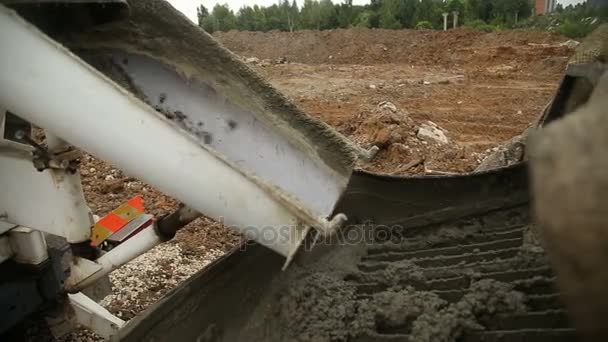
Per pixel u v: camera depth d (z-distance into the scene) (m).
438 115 10.43
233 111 2.00
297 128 2.05
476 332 1.54
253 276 2.05
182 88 1.96
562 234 0.79
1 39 1.35
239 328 1.90
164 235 2.37
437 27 28.50
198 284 1.99
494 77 14.77
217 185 1.44
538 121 2.72
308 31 24.12
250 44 24.45
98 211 5.23
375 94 12.73
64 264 2.73
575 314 0.82
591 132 0.82
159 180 1.45
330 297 1.87
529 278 1.69
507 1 28.19
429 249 2.30
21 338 2.91
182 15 1.98
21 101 1.40
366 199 2.64
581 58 2.06
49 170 2.02
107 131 1.40
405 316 1.69
